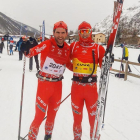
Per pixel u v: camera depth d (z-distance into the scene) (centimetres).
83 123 321
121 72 745
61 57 222
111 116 352
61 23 211
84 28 217
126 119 341
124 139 271
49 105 238
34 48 214
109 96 480
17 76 672
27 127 288
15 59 1273
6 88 500
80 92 223
